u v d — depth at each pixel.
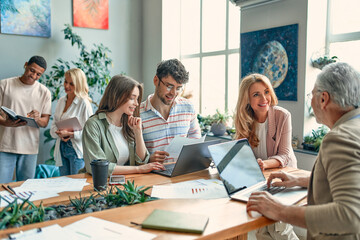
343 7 3.36
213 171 2.18
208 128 4.78
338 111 1.31
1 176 3.47
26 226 1.23
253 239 3.02
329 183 1.18
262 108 2.32
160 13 5.33
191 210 1.44
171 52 5.49
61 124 3.21
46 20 4.80
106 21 5.33
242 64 4.07
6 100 3.51
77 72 3.47
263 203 1.38
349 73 1.29
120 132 2.22
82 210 1.50
